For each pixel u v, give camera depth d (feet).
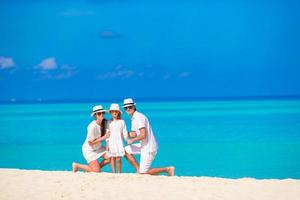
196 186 36.65
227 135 98.02
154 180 38.47
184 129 111.34
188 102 318.86
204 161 69.72
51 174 40.27
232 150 79.00
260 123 122.11
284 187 36.37
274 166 65.26
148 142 42.24
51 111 204.33
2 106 293.64
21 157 75.00
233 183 37.50
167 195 34.45
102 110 42.98
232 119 137.08
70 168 65.72
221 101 325.62
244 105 230.89
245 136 95.91
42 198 34.01
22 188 36.19
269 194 34.65
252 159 70.69
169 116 154.20
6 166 67.41
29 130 114.73
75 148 83.82
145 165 41.91
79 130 113.39
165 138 95.66
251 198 33.83
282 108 191.93
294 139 90.07
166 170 42.22
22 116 167.94
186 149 81.25
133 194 34.68
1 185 36.99
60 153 78.54
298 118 136.05
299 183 37.58
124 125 42.83
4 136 102.63
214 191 35.35
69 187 36.37
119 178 38.96
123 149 42.32
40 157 74.79
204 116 151.43
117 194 34.71
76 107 255.09
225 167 65.10
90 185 36.88
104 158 43.98
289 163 67.31
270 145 83.35
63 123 133.39
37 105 308.81
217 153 76.43
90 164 43.37
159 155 75.92
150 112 179.83
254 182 37.88
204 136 97.30
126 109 42.22
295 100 302.66
